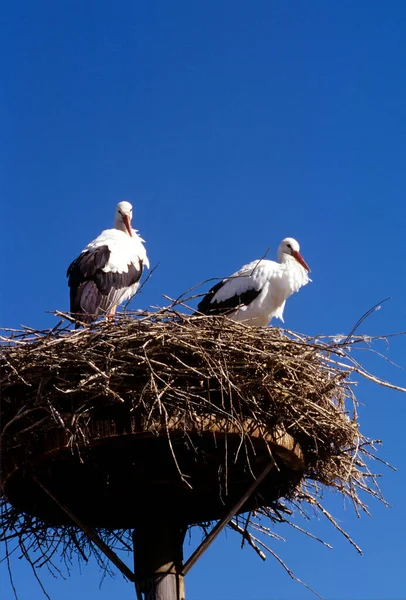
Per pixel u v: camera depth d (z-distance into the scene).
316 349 9.23
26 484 9.24
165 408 8.38
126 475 9.05
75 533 9.77
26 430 8.51
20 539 9.60
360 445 9.38
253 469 9.20
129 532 9.91
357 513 9.59
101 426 8.48
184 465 9.03
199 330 8.77
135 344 8.70
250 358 8.79
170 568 8.92
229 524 9.87
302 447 9.34
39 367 8.63
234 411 8.50
